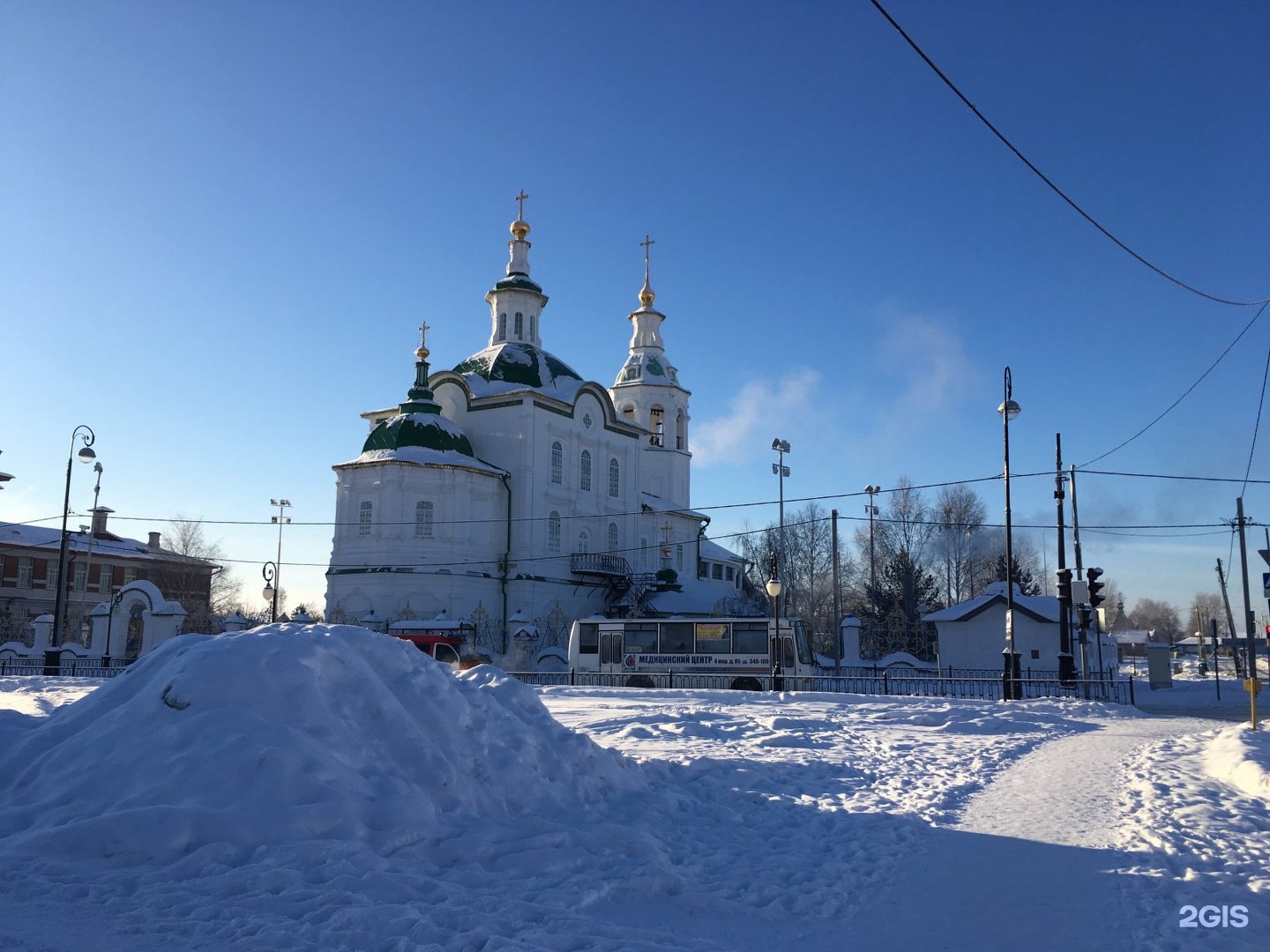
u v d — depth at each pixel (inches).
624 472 2970.0
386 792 354.0
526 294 2947.8
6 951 230.7
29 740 394.6
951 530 3299.7
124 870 296.5
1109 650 2105.1
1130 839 391.9
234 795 330.3
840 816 439.5
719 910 295.3
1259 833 402.0
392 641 438.9
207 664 387.5
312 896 272.4
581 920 270.5
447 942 240.5
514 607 2498.8
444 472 2426.2
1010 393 1273.4
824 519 2790.4
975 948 262.7
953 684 1568.7
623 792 449.4
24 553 2965.1
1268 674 2423.7
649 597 2699.3
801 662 1557.6
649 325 3380.9
